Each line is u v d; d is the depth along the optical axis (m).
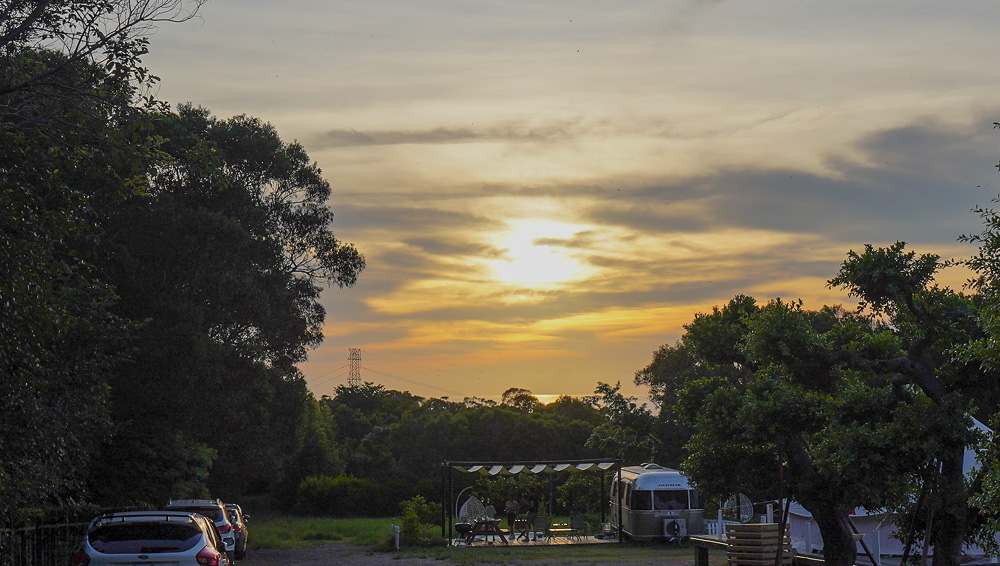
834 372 15.64
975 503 9.45
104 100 11.66
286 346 37.91
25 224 11.05
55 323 11.64
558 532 40.19
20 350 11.72
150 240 25.62
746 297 20.45
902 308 14.66
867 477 14.24
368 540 40.25
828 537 18.19
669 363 53.66
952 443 13.62
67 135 11.23
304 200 42.88
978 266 10.83
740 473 19.42
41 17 11.62
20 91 11.60
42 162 11.13
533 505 45.19
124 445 26.28
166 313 25.30
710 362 20.58
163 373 25.28
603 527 38.22
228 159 39.16
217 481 51.97
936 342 14.44
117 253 24.72
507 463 38.19
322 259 42.69
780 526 17.92
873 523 22.97
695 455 19.88
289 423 37.69
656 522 35.09
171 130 16.47
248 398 32.66
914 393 14.40
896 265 14.53
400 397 119.88
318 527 48.50
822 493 17.88
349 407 110.12
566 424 80.69
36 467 13.95
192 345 25.50
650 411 54.25
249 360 31.20
